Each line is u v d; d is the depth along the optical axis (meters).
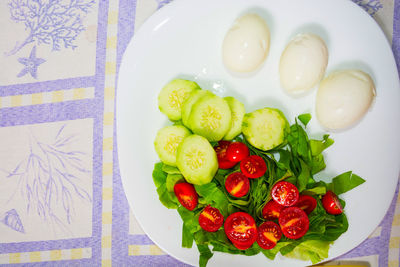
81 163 0.50
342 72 0.46
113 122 0.50
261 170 0.45
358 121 0.47
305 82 0.45
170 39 0.48
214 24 0.48
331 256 0.48
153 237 0.48
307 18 0.47
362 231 0.48
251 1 0.47
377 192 0.48
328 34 0.48
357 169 0.48
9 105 0.51
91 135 0.50
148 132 0.49
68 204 0.50
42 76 0.51
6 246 0.51
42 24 0.51
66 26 0.51
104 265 0.50
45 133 0.51
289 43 0.46
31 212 0.50
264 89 0.49
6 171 0.51
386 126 0.48
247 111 0.49
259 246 0.46
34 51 0.51
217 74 0.49
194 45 0.48
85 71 0.50
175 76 0.49
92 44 0.50
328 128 0.48
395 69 0.47
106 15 0.50
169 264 0.50
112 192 0.50
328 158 0.49
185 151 0.46
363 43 0.47
